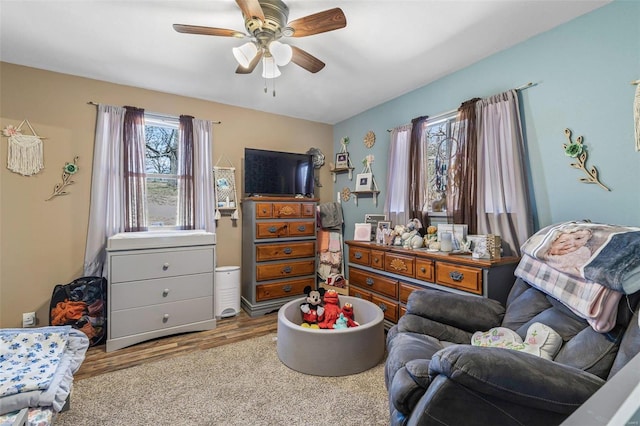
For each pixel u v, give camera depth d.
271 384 1.93
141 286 2.57
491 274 1.94
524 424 0.91
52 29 2.03
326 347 2.01
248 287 3.38
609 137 1.75
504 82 2.28
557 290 1.38
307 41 2.17
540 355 1.23
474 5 1.77
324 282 3.87
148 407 1.71
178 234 2.84
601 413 0.63
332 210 3.99
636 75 1.65
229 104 3.52
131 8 1.82
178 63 2.51
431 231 2.63
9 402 1.21
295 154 3.73
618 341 1.10
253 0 1.50
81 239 2.76
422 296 1.83
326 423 1.57
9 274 2.51
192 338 2.68
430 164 2.90
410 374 1.13
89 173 2.79
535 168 2.10
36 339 1.57
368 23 1.95
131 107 2.91
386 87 3.00
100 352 2.40
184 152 3.19
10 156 2.50
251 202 3.29
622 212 1.71
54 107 2.66
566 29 1.93
